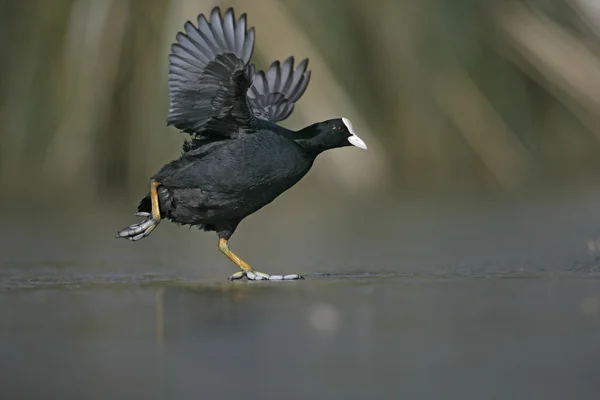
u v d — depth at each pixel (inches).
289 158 418.3
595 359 235.0
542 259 462.6
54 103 787.4
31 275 430.6
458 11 830.5
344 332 267.9
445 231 611.8
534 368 227.6
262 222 708.7
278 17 745.0
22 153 799.1
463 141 840.3
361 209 751.7
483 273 405.7
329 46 784.3
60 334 271.4
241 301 325.4
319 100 745.6
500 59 845.2
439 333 265.1
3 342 261.4
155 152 772.0
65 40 781.3
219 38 406.0
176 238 629.6
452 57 825.5
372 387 213.8
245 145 408.5
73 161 784.3
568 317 285.1
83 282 398.6
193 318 292.0
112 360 239.9
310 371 227.3
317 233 626.8
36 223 675.4
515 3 852.6
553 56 839.1
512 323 277.7
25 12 791.1
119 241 593.0
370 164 787.4
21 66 792.9
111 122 780.0
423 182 832.9
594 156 929.5
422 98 819.4
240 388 213.5
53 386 217.0
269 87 482.0
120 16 768.3
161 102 764.6
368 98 803.4
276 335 265.1
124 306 319.3
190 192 416.8
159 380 220.7
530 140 865.5
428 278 387.5
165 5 760.3
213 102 409.4
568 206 719.1
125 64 772.0
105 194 786.2
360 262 473.4
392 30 807.7
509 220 658.8
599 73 848.3
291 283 381.7
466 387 212.7
